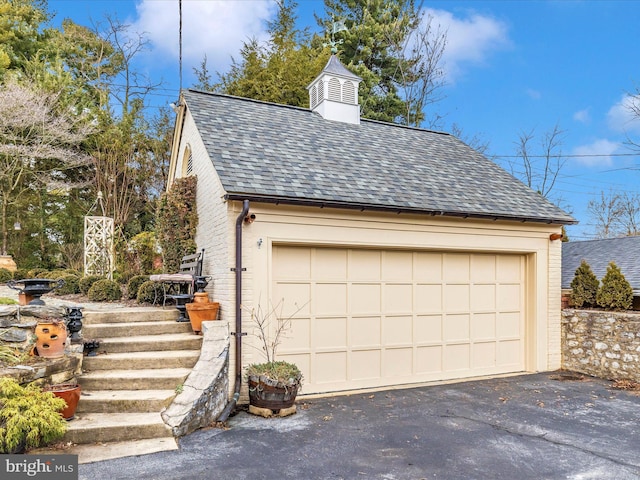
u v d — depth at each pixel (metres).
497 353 8.48
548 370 8.69
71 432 4.58
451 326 8.08
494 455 4.55
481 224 8.12
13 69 18.58
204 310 6.54
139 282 9.32
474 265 8.34
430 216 7.62
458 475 4.07
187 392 5.25
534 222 8.45
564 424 5.54
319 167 7.63
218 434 5.03
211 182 7.40
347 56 22.06
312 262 7.02
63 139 17.67
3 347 5.00
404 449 4.68
